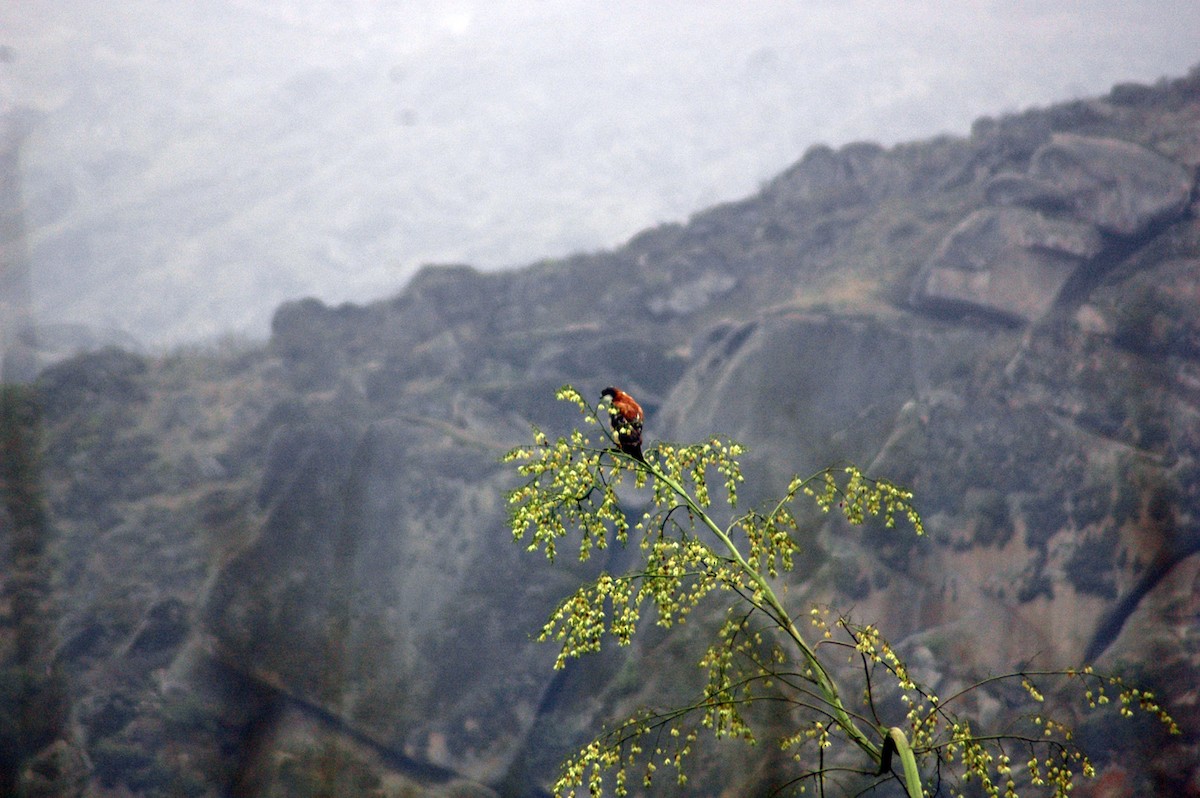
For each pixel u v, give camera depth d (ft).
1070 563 70.44
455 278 166.91
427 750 61.93
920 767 9.30
